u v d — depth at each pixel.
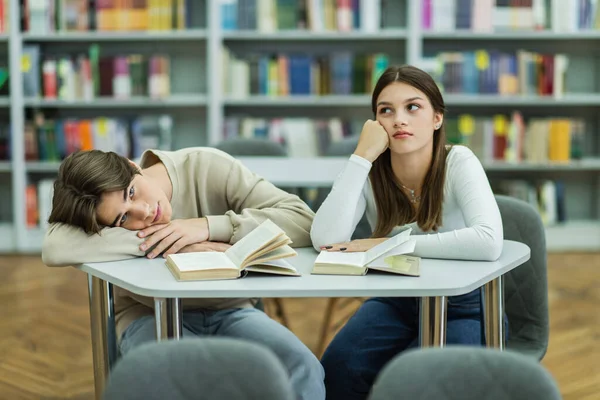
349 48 5.36
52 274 4.48
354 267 1.59
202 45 5.35
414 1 4.95
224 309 1.96
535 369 1.01
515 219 2.04
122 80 5.02
